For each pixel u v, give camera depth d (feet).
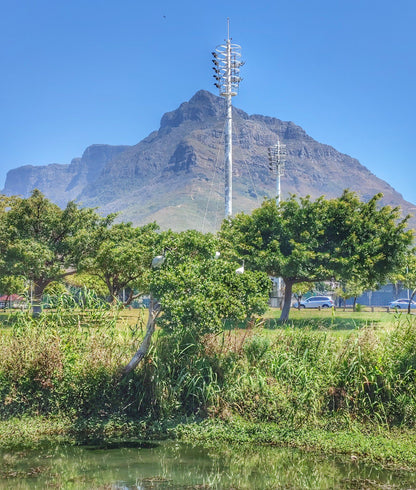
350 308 223.30
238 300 55.16
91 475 42.06
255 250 116.26
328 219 117.91
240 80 159.22
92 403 54.65
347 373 54.60
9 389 54.29
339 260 112.06
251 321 63.05
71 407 54.24
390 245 114.01
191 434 51.16
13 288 137.28
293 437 49.60
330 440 48.60
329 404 54.03
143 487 39.55
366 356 55.77
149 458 45.91
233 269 56.85
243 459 45.68
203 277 54.75
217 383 55.52
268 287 59.77
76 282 172.96
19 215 132.36
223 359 56.49
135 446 48.85
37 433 51.11
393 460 45.16
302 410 52.60
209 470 43.37
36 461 45.01
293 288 187.62
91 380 54.60
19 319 60.49
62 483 40.34
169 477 41.75
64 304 62.13
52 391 54.60
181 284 53.31
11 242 127.44
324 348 58.39
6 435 50.03
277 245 115.24
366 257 113.70
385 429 50.72
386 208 119.03
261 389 53.98
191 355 56.24
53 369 54.60
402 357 55.47
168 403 53.62
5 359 55.06
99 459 45.60
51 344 55.77
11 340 57.16
